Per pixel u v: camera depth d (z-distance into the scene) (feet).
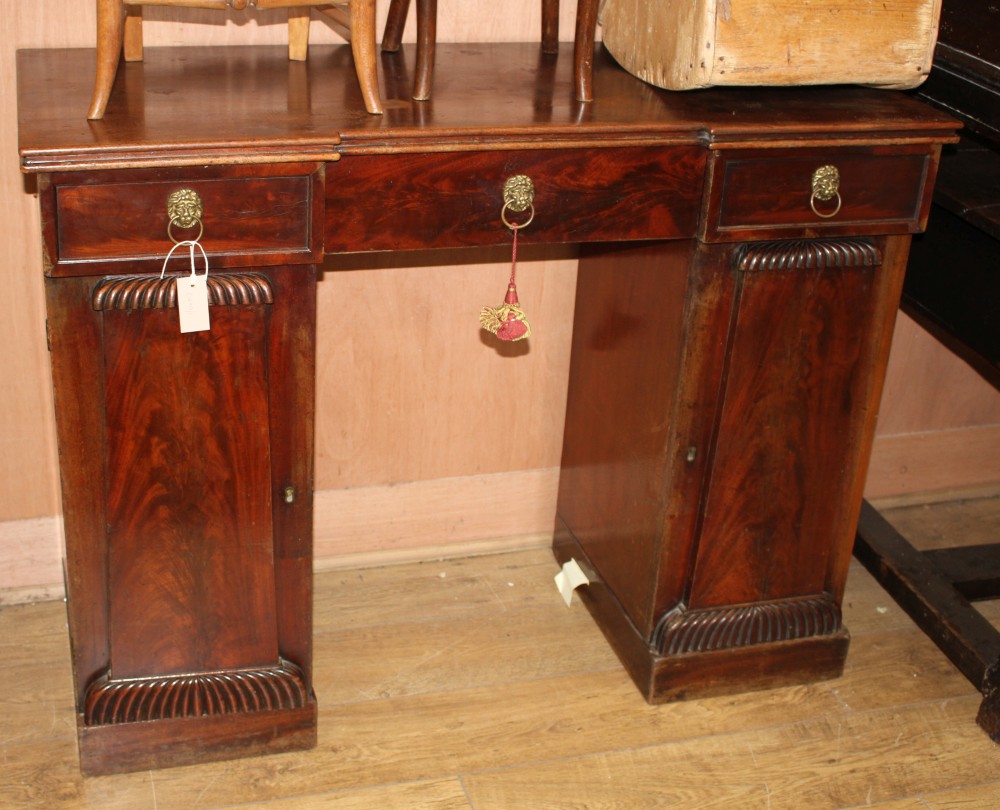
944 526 8.06
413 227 4.98
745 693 6.40
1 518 6.59
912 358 7.80
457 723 6.07
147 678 5.47
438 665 6.47
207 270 4.69
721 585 6.11
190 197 4.52
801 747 6.04
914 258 6.57
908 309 6.88
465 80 5.65
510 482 7.39
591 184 5.09
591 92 5.40
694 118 5.16
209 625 5.44
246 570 5.36
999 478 8.27
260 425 5.09
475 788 5.66
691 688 6.27
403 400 6.95
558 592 7.16
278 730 5.72
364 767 5.75
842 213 5.42
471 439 7.21
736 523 5.96
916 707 6.37
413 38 6.31
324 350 6.66
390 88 5.42
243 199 4.64
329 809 5.48
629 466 6.26
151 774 5.62
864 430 5.96
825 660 6.44
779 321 5.56
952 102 6.00
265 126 4.70
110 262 4.58
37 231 5.97
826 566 6.28
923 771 5.93
